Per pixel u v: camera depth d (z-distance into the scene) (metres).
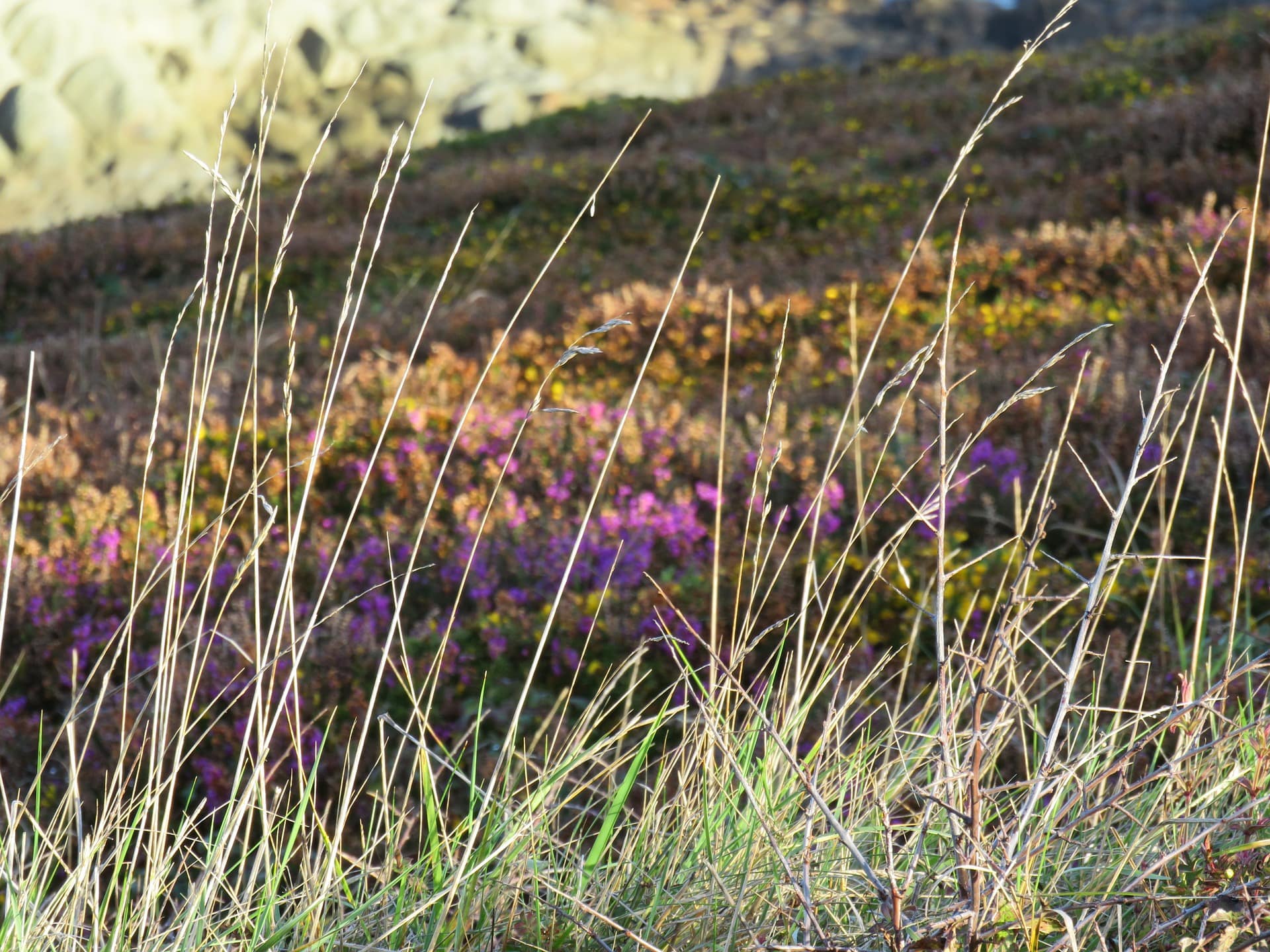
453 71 119.88
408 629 4.30
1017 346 6.95
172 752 3.48
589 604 4.05
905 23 117.94
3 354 9.74
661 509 4.88
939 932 1.39
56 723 3.75
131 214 17.56
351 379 7.20
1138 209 10.05
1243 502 4.59
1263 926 1.41
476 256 12.30
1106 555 1.48
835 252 10.70
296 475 5.81
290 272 12.23
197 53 125.75
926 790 1.52
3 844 1.83
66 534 5.36
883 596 3.99
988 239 9.09
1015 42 98.31
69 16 124.88
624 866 1.91
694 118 19.08
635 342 7.98
